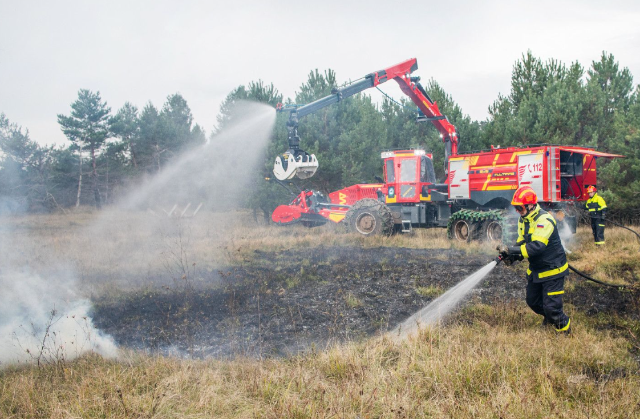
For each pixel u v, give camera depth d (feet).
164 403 11.96
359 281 26.17
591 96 52.11
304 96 61.00
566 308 19.84
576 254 31.07
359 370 13.33
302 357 15.15
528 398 11.50
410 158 43.83
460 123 60.64
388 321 19.29
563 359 14.32
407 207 44.06
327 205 50.16
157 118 125.49
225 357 15.83
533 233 16.72
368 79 40.16
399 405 11.33
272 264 31.71
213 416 11.53
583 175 38.09
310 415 11.21
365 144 57.93
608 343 15.60
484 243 36.19
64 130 119.55
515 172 36.09
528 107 53.83
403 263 30.25
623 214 47.60
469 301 21.45
